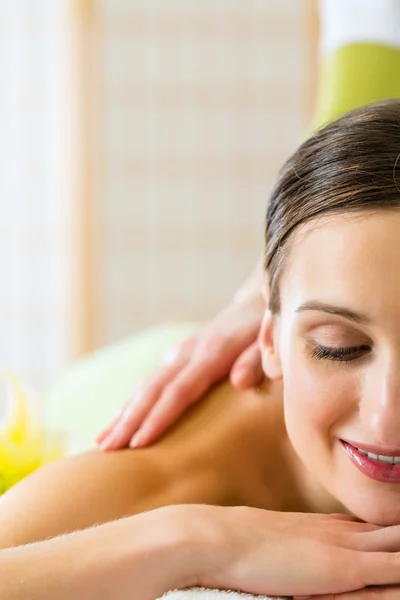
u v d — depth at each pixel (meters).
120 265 4.75
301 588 0.95
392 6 1.82
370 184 0.97
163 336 2.28
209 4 4.67
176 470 1.26
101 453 1.26
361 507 1.05
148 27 4.66
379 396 0.97
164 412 1.31
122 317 4.76
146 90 4.68
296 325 1.05
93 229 4.70
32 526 1.12
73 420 1.96
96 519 1.15
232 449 1.31
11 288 4.73
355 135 1.02
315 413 1.05
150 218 4.74
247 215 4.76
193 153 4.72
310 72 4.69
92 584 0.96
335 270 0.98
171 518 1.01
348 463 1.05
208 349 1.38
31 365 4.75
